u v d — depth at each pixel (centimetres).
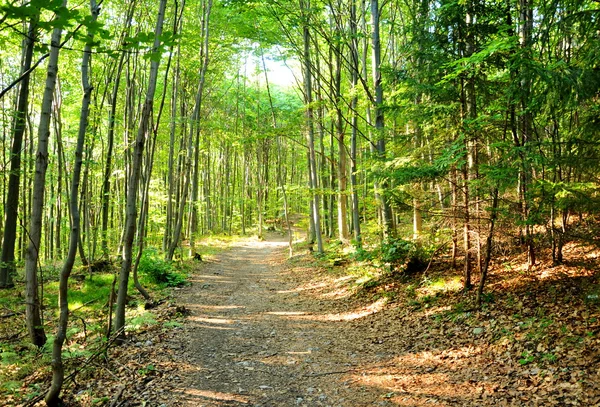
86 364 540
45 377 558
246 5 1242
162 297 1092
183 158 2033
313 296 1127
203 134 1942
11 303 964
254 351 689
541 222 657
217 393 518
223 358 652
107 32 300
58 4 268
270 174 4153
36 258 635
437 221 832
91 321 859
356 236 1376
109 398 488
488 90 735
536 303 650
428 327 718
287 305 1048
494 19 741
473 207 779
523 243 792
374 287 1020
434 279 909
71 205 476
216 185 4131
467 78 725
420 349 643
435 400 473
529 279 745
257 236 3603
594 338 506
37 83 1602
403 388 515
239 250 2680
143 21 1434
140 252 1042
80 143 539
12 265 1144
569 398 419
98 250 1923
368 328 788
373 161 952
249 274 1625
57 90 1497
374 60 1081
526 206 683
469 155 790
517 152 605
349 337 752
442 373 546
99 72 1594
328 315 923
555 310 606
